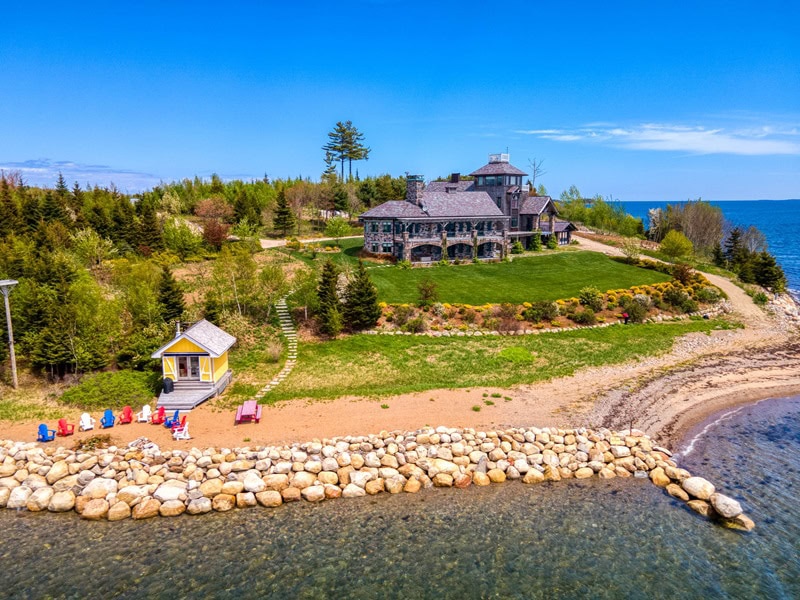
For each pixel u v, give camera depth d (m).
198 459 28.44
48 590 20.52
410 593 20.59
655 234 117.12
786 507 26.45
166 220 85.44
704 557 22.89
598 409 37.06
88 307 42.88
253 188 119.94
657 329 56.31
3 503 26.12
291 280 60.47
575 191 137.38
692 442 33.19
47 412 34.81
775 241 195.50
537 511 26.06
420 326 52.12
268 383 40.47
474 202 83.50
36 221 72.94
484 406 36.72
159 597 20.25
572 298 62.12
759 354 50.62
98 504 25.53
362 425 33.09
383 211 78.31
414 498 27.06
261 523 24.91
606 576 21.69
